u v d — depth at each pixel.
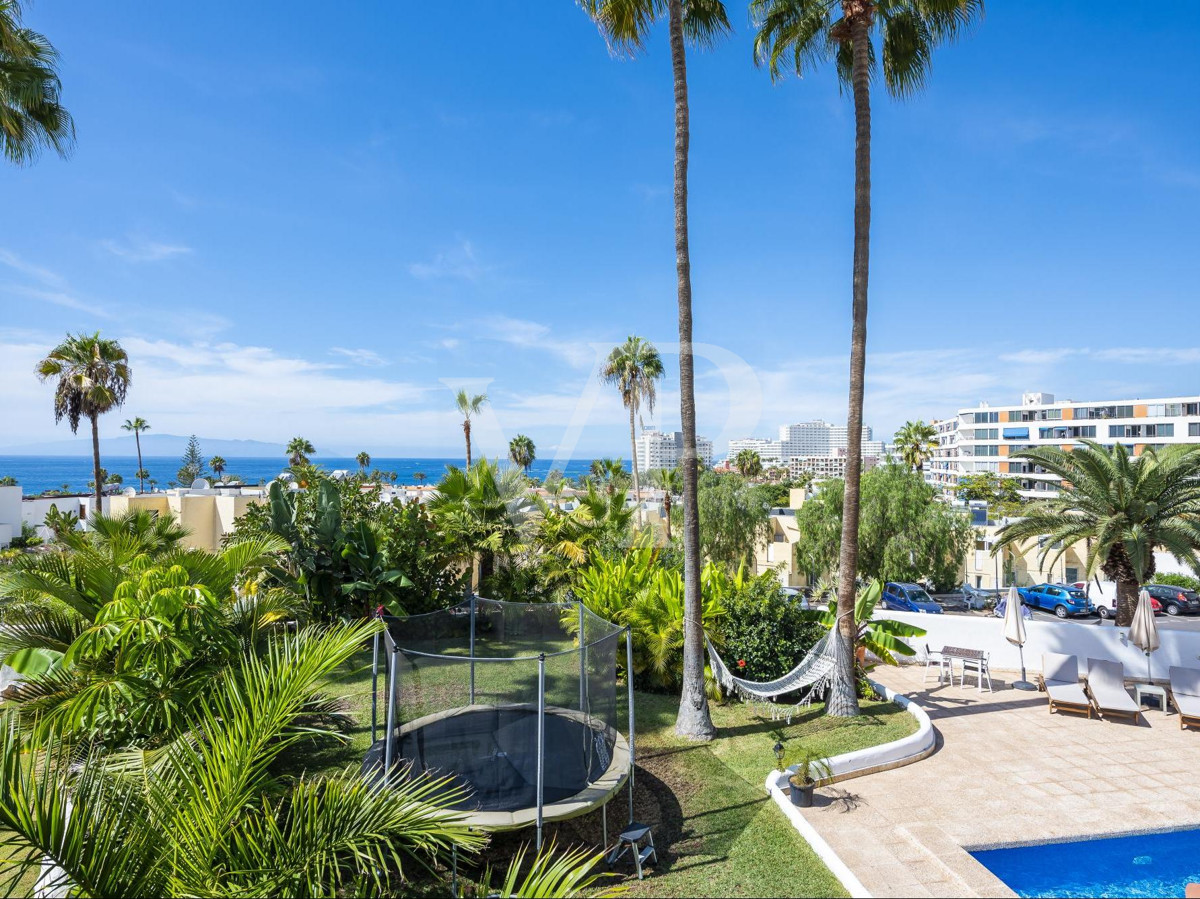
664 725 9.60
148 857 3.77
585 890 5.57
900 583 26.41
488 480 13.49
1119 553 14.96
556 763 6.74
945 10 10.03
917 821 6.80
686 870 5.94
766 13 10.91
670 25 8.98
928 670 13.27
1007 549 33.59
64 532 10.30
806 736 9.12
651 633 10.90
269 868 3.72
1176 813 7.05
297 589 13.51
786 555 32.69
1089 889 6.07
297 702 4.37
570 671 8.51
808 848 6.31
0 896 5.04
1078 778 7.95
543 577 14.27
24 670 6.66
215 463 91.25
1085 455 14.77
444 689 8.02
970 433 109.50
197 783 4.11
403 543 14.73
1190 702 9.98
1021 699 11.23
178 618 7.04
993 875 5.81
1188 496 14.16
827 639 10.28
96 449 29.17
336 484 16.02
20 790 3.47
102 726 6.61
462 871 5.87
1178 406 80.69
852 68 10.69
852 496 10.10
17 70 12.62
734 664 10.80
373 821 4.06
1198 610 25.83
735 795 7.43
